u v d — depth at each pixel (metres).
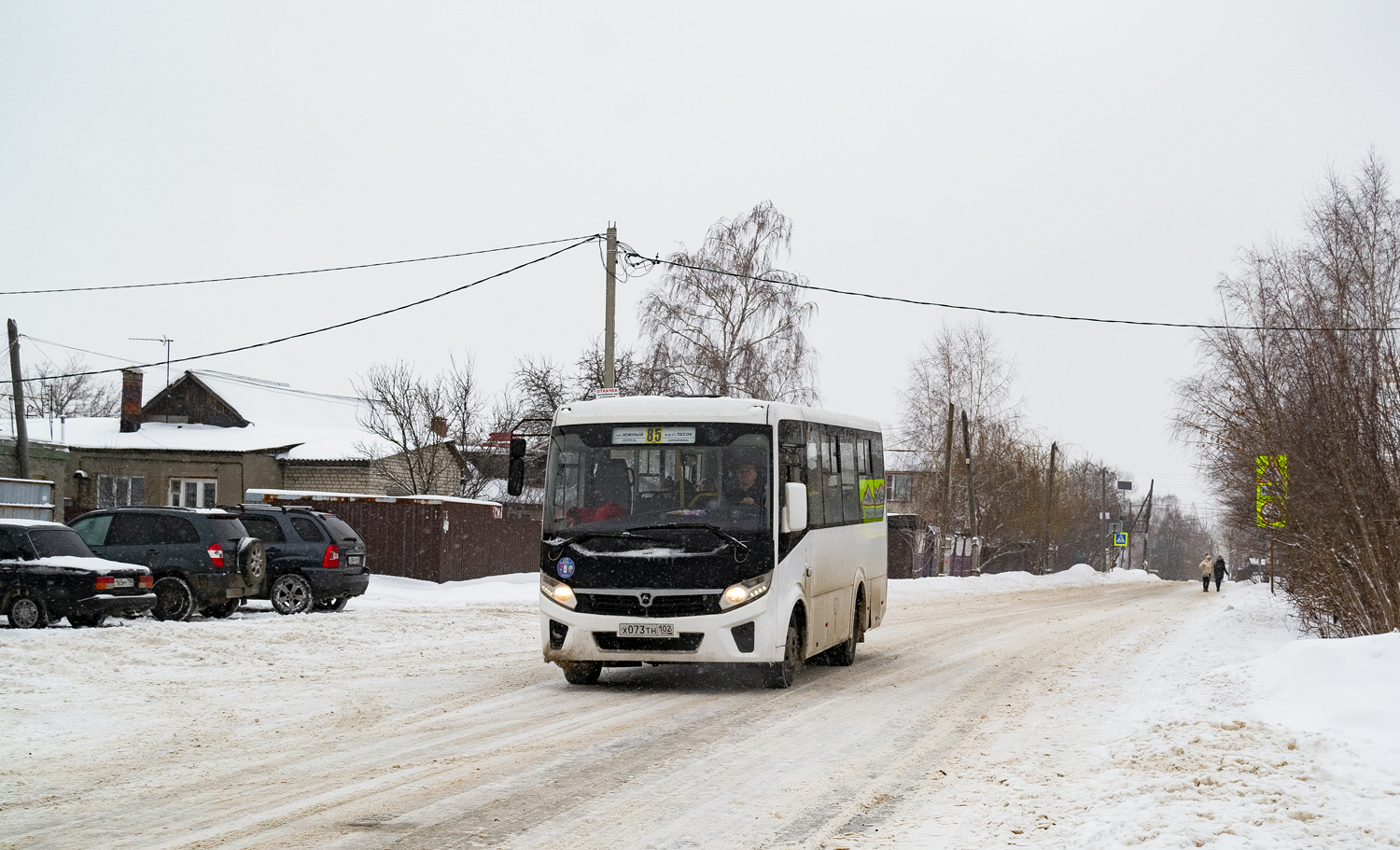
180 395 50.34
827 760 8.91
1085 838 6.05
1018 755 9.16
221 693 12.29
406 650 16.98
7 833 6.47
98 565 18.59
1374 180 17.53
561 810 7.11
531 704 11.84
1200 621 26.11
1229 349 20.38
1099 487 100.81
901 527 55.16
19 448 35.00
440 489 46.97
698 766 8.61
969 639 21.41
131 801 7.29
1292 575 19.44
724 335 42.56
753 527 12.90
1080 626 25.16
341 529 23.44
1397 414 15.21
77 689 12.17
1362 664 10.73
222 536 20.86
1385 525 15.01
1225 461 23.84
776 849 6.23
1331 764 7.59
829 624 15.22
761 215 42.38
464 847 6.20
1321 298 16.97
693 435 13.23
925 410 57.62
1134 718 10.75
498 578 33.28
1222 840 5.72
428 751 9.12
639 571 12.70
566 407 13.68
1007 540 70.94
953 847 6.20
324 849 6.13
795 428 14.05
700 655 12.62
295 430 49.59
